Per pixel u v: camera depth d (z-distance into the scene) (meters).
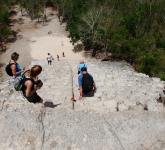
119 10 43.09
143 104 8.35
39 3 63.06
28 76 6.88
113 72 19.88
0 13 54.53
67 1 52.19
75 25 43.47
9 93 10.07
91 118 6.25
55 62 25.58
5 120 6.07
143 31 38.22
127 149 5.34
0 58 44.66
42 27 55.94
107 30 40.53
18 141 5.49
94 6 43.22
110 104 9.15
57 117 6.27
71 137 5.65
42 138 5.58
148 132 5.80
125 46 35.44
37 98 7.53
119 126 5.99
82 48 46.59
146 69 28.86
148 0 40.88
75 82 14.98
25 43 49.28
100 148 5.38
